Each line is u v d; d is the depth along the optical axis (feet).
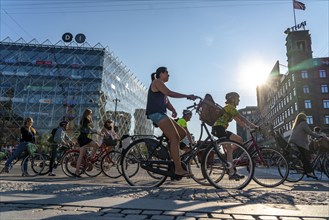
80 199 10.68
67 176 26.55
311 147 28.27
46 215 8.27
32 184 14.82
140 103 242.17
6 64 179.93
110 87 189.06
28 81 177.27
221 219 8.27
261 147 19.47
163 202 10.39
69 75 178.40
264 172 19.13
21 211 8.70
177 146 14.61
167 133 14.58
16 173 29.71
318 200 11.58
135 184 16.05
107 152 26.27
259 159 19.29
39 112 171.32
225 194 12.71
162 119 14.48
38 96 174.70
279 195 12.57
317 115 193.57
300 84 199.11
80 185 15.03
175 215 8.63
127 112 212.84
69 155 26.84
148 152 15.92
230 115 18.67
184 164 15.40
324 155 26.07
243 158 16.65
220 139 16.71
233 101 19.51
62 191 12.75
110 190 13.35
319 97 196.03
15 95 174.50
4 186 13.87
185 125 24.04
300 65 201.87
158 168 15.43
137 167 16.15
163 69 15.46
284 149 24.64
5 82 176.76
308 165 24.04
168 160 15.43
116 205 9.76
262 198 11.78
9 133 167.53
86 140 25.59
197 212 9.01
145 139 16.12
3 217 7.95
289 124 216.74
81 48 184.55
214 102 17.11
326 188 18.29
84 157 26.32
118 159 25.90
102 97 175.94
